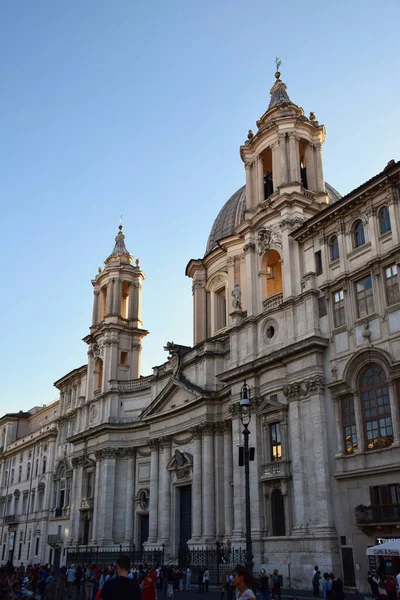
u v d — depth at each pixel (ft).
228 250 176.04
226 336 158.20
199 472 151.43
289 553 109.60
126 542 178.50
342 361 109.70
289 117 142.92
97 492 190.39
